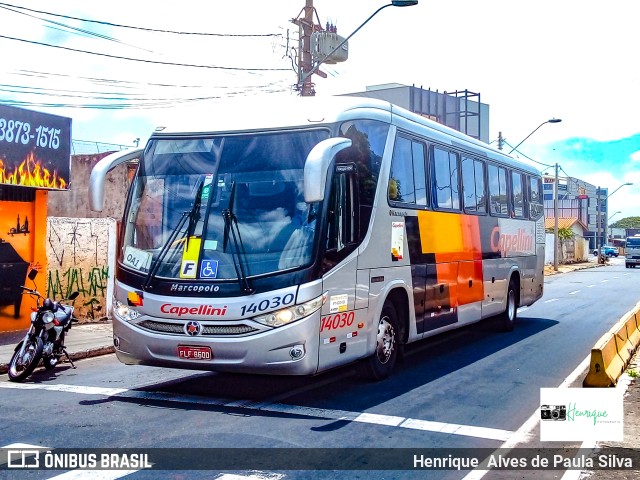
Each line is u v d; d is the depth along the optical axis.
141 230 8.07
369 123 8.83
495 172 14.12
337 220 7.87
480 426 7.12
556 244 49.09
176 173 8.09
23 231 14.17
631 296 26.50
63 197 23.55
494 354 11.90
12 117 13.41
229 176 7.83
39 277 14.48
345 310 8.01
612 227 151.00
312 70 19.70
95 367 10.88
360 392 8.62
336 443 6.41
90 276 16.06
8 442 6.39
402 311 9.77
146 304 7.72
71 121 15.01
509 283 14.95
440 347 12.75
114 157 8.35
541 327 16.09
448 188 11.50
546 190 101.56
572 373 10.11
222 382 9.20
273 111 8.20
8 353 11.66
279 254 7.45
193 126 8.34
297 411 7.60
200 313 7.41
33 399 8.26
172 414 7.45
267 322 7.27
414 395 8.49
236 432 6.74
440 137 11.27
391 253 9.20
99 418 7.28
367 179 8.64
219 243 7.58
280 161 7.78
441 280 10.97
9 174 13.34
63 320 10.30
